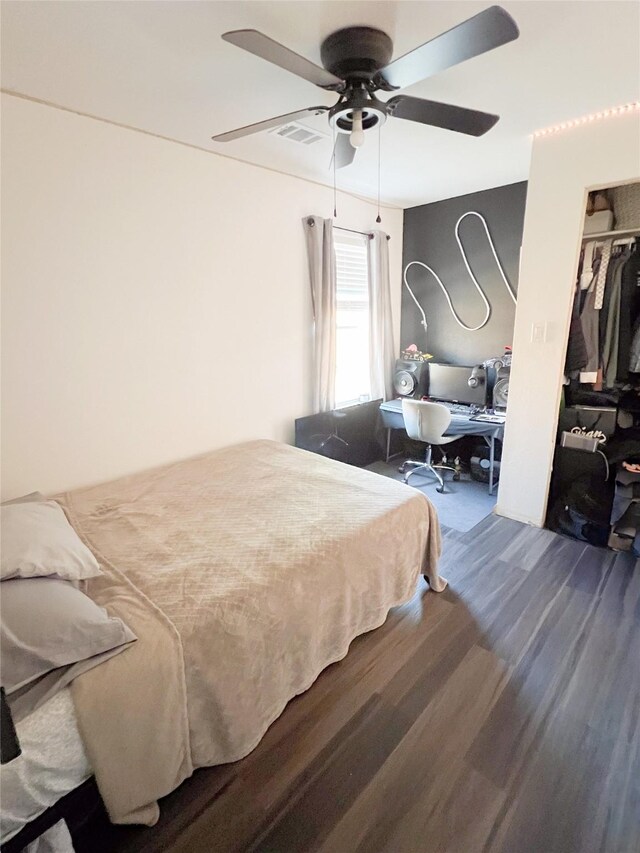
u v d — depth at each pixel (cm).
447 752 144
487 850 118
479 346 394
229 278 287
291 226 319
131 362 247
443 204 389
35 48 156
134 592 142
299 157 273
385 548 193
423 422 343
